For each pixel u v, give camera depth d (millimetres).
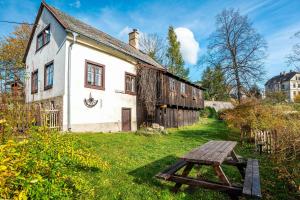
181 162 5059
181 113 22656
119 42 19234
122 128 14805
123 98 15039
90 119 12391
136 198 3865
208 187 3893
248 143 10359
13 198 1847
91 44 12758
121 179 4777
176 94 20109
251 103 12344
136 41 23734
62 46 11953
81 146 5203
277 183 4914
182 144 10078
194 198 4008
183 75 43500
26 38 26766
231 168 5996
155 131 13664
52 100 12188
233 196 3785
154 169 5695
